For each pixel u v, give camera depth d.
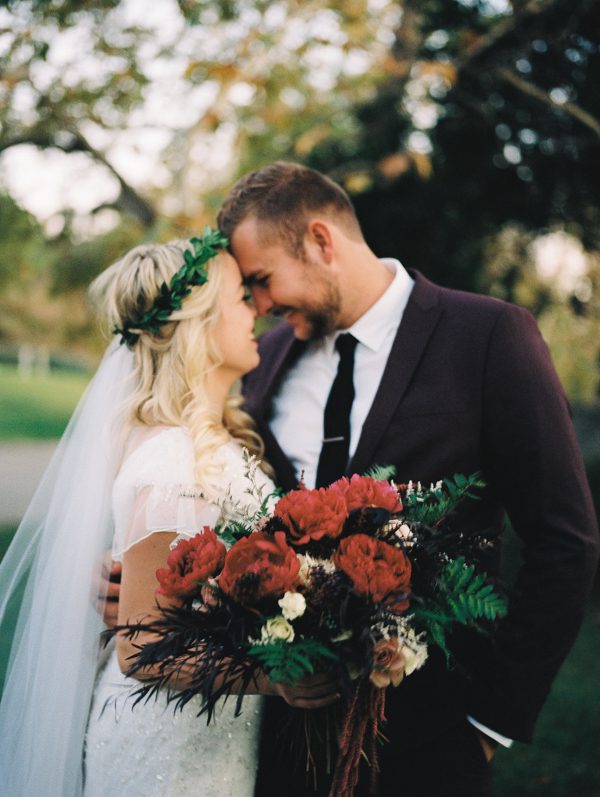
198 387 2.04
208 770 1.88
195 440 1.94
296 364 2.42
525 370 2.03
